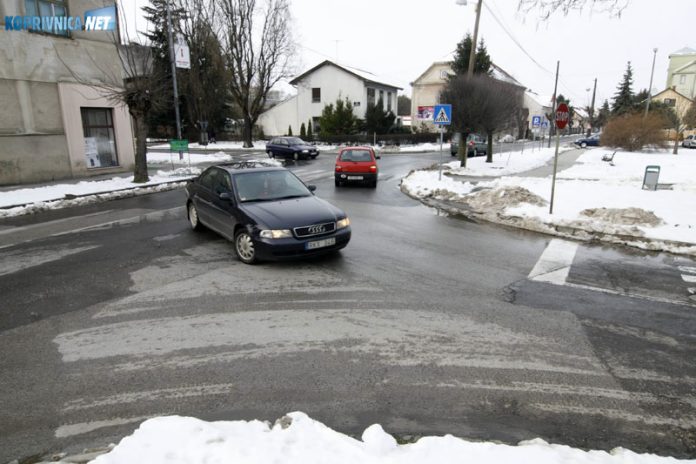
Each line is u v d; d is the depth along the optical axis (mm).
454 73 35094
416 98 56031
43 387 3939
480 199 13133
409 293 6184
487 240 9234
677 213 10969
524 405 3770
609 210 10773
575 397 3885
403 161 29047
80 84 17938
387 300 5918
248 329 5051
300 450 2977
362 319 5332
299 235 7051
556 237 9547
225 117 49969
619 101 68688
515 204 12133
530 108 70000
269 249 6938
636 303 5945
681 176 20062
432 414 3643
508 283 6664
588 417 3631
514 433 3436
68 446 3240
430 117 31422
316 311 5543
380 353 4559
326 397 3846
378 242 8969
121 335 4895
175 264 7395
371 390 3947
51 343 4715
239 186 8031
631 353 4637
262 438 3115
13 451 3188
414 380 4098
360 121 45406
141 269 7129
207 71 42375
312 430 3221
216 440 3072
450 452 3000
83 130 18531
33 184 16125
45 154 17016
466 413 3662
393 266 7379
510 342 4824
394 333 4988
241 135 49812
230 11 36812
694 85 68188
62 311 5512
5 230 9906
